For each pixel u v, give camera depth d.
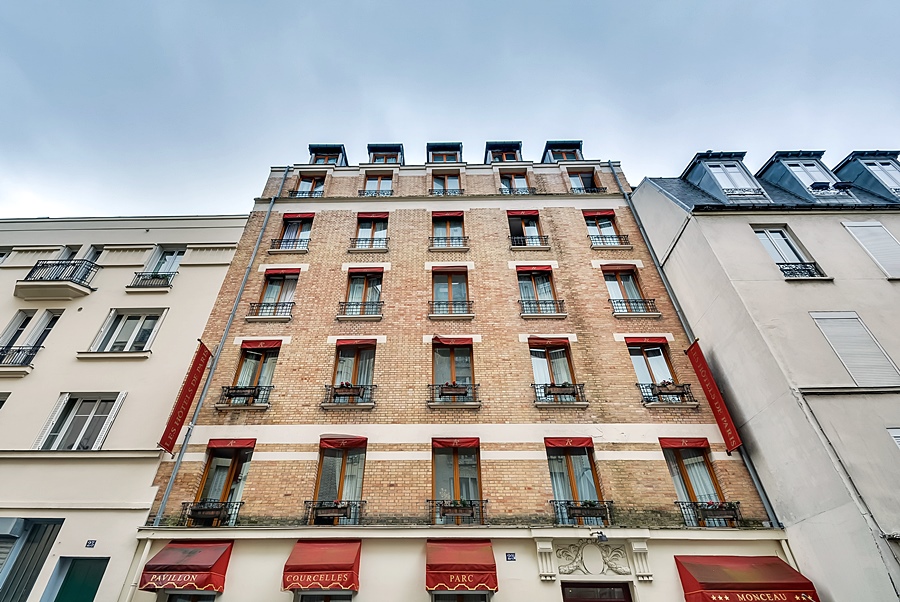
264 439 10.48
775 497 9.42
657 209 14.35
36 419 11.07
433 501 9.64
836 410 8.68
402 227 15.34
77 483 9.94
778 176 15.00
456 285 13.91
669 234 13.53
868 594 7.34
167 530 9.11
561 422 10.81
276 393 11.26
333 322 12.67
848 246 11.37
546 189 17.08
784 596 7.86
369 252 14.54
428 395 11.24
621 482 9.98
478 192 16.92
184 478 9.97
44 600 8.58
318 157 18.88
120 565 8.87
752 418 10.09
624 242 14.98
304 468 10.09
